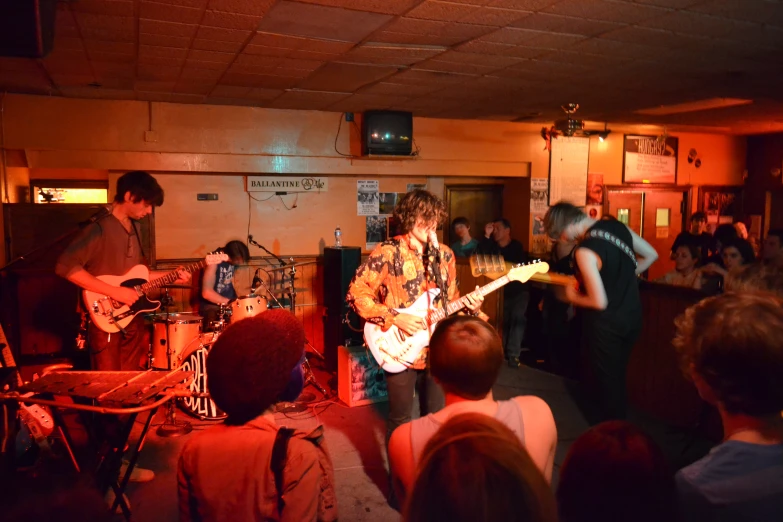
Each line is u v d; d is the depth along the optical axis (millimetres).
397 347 2867
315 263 6395
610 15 3168
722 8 3064
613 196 7918
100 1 2842
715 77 4727
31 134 5074
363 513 2896
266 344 1328
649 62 4234
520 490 734
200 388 4035
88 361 5008
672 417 3914
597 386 3156
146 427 2512
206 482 1288
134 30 3314
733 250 4328
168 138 5527
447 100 5621
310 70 4328
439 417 1453
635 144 7926
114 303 3572
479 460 752
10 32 1949
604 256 3027
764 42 3715
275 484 1262
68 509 667
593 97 5570
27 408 3111
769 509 1014
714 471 1084
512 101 5730
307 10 3008
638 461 912
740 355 1059
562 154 7312
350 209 6574
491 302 5594
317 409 4387
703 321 1147
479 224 7613
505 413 1449
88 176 6832
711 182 8680
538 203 7305
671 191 8391
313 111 6074
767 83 4980
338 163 6270
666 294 3941
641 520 892
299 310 6344
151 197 3604
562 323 5504
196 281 5793
